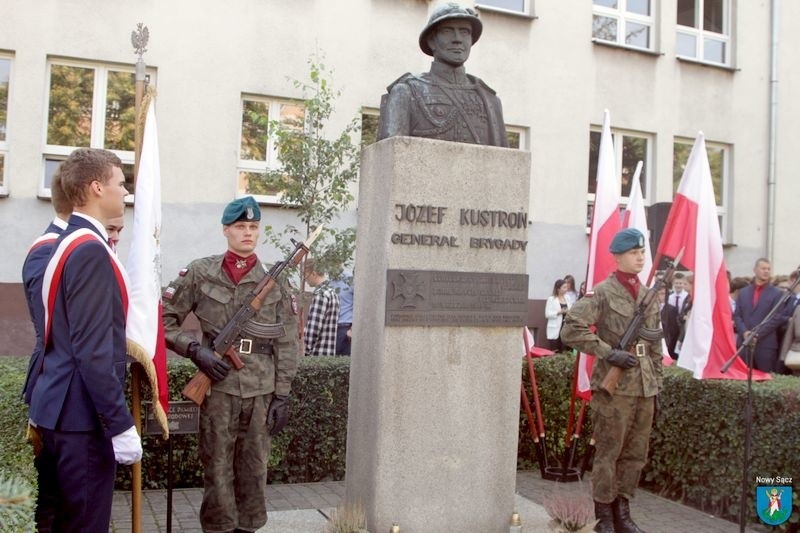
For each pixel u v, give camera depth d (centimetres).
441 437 437
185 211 1096
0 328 1005
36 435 324
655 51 1423
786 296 591
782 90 1520
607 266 623
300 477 644
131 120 1087
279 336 417
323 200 835
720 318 580
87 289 292
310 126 860
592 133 1393
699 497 592
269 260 1130
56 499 333
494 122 471
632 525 492
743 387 548
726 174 1498
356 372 464
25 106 1021
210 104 1109
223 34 1116
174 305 411
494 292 450
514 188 458
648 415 486
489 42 1288
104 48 1056
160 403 372
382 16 1209
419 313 430
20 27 1020
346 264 817
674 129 1437
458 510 441
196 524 515
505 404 454
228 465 405
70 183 317
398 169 428
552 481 660
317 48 1169
